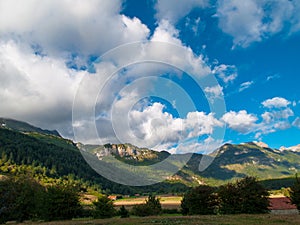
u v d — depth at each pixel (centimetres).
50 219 2838
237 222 1764
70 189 3017
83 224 1916
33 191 3247
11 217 3091
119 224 1789
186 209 3262
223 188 2925
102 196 3284
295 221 1820
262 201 2770
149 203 3441
